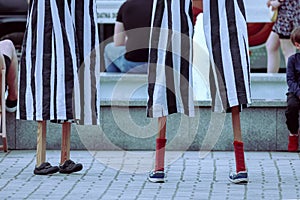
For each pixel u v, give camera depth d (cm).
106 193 1456
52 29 1568
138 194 1448
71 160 1673
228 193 1455
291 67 1852
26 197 1427
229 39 1512
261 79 2150
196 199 1410
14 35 2473
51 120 1597
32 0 1576
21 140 1883
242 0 1527
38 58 1571
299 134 1859
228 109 1538
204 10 1520
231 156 1802
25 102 1579
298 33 1859
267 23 2505
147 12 2202
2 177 1589
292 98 1831
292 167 1688
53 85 1568
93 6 1597
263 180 1563
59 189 1488
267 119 1866
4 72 1828
